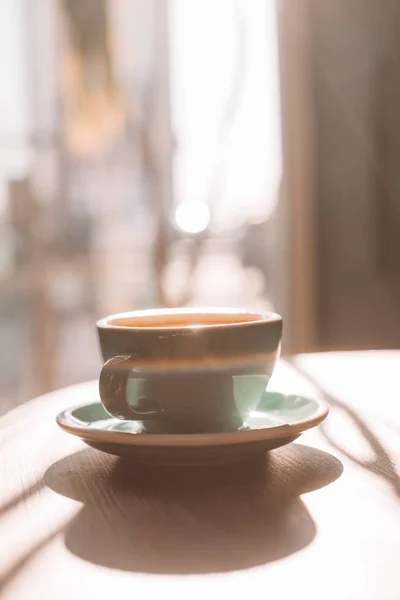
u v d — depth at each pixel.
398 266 2.41
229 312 0.64
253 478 0.52
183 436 0.49
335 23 2.37
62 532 0.43
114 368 0.54
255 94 2.52
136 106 2.79
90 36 2.79
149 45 2.76
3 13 2.72
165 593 0.34
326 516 0.44
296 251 2.45
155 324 0.63
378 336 2.43
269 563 0.37
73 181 2.84
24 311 2.86
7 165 2.79
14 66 2.76
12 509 0.47
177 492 0.49
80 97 2.81
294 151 2.42
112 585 0.35
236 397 0.55
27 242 2.83
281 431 0.51
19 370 2.85
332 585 0.34
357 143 2.39
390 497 0.48
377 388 0.83
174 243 2.79
